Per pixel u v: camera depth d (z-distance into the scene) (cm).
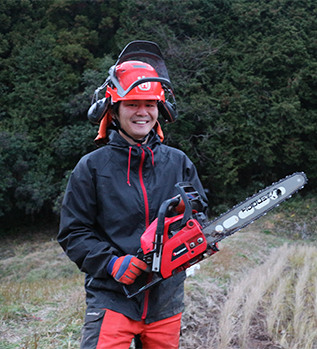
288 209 1469
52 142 1644
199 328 332
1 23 1795
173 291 166
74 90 1752
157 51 176
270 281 445
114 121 178
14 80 1706
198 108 1552
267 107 1647
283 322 339
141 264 148
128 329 156
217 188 1691
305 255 644
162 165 171
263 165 1698
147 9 1652
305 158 1695
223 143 1645
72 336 312
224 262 585
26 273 1011
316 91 1650
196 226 149
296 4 1714
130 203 161
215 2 1797
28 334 316
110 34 1888
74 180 162
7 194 1620
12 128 1625
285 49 1605
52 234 1691
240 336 306
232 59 1711
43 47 1741
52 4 1861
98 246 154
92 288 161
